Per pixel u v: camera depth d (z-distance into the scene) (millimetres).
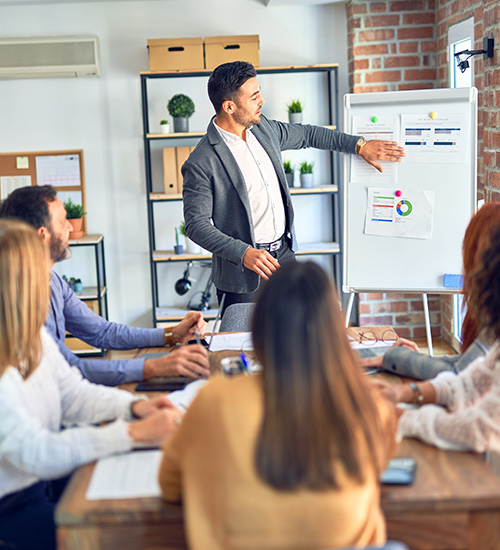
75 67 4785
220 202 3244
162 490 1293
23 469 1465
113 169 5020
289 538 1119
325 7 4887
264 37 4906
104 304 5043
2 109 4934
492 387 1548
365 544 1174
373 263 3305
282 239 3342
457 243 3211
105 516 1284
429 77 4750
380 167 3244
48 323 2219
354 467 1109
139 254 5113
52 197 2154
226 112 3170
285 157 5070
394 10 4691
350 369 1141
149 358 2168
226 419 1140
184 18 4863
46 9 4828
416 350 2113
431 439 1511
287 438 1097
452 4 4289
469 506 1289
